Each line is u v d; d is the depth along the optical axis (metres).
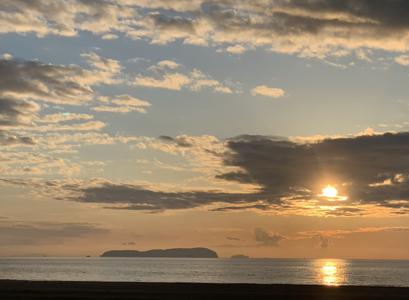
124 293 70.50
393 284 129.25
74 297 64.94
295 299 65.00
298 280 146.38
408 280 151.38
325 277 171.62
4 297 64.25
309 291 76.56
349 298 66.25
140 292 72.19
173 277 159.38
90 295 67.50
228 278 155.88
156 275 174.75
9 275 169.12
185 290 76.75
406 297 68.31
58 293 69.75
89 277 157.38
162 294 69.56
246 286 85.25
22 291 72.19
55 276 163.38
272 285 88.00
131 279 144.75
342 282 138.38
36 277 155.62
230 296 67.38
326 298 66.06
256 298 65.56
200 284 90.19
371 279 158.62
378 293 74.44
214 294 69.75
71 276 164.00
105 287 81.94
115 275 172.88
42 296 65.69
